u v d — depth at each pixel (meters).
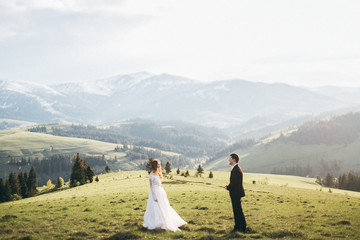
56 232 13.35
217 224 15.30
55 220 16.31
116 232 13.27
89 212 19.36
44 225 14.91
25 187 101.69
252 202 26.38
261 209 21.56
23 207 24.73
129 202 24.72
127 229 13.80
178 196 30.84
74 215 18.08
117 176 111.38
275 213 19.53
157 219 13.37
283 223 15.45
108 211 19.67
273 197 32.31
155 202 13.59
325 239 12.05
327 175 171.50
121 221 15.73
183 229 13.73
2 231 13.48
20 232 13.39
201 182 72.88
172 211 14.26
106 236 12.55
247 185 67.31
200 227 14.01
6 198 88.19
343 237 12.47
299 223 15.29
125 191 40.72
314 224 15.05
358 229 13.87
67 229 13.98
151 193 13.76
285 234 12.71
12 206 26.62
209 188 50.00
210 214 18.56
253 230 13.43
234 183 13.27
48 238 12.30
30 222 15.69
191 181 75.50
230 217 17.33
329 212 19.62
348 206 24.08
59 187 102.38
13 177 99.62
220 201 25.92
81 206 23.08
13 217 17.06
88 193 45.50
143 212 18.80
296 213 19.42
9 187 89.69
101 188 57.28
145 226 13.65
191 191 38.06
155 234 12.51
